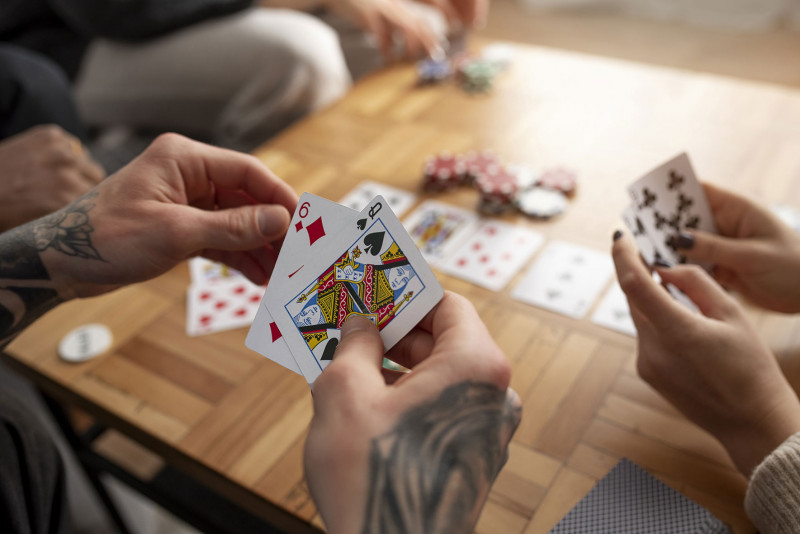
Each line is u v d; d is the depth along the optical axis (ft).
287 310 2.34
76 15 6.83
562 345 3.16
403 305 2.18
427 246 3.90
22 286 2.58
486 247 3.84
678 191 3.12
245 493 2.77
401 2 6.61
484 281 3.60
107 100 7.22
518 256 3.74
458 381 1.75
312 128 5.24
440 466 1.63
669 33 12.06
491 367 1.79
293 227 2.32
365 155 4.84
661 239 3.06
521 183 4.25
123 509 5.31
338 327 2.29
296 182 4.60
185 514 4.08
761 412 2.36
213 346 3.40
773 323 3.09
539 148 4.65
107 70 7.09
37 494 3.09
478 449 1.68
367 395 1.74
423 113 5.27
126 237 2.56
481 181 4.14
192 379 3.23
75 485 5.51
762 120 4.67
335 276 2.27
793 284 2.87
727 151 4.38
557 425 2.78
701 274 2.65
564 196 4.15
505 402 1.81
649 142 4.58
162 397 3.16
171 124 7.29
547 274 3.59
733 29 11.93
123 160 6.56
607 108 5.03
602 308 3.34
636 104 5.04
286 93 6.71
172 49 6.84
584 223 3.93
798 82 10.03
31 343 3.53
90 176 4.17
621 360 3.05
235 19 6.91
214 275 3.87
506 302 3.45
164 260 2.64
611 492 2.47
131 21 6.71
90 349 3.44
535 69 5.71
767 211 3.04
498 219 4.07
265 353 2.38
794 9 11.68
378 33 6.47
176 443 2.93
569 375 3.00
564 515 2.44
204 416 3.04
